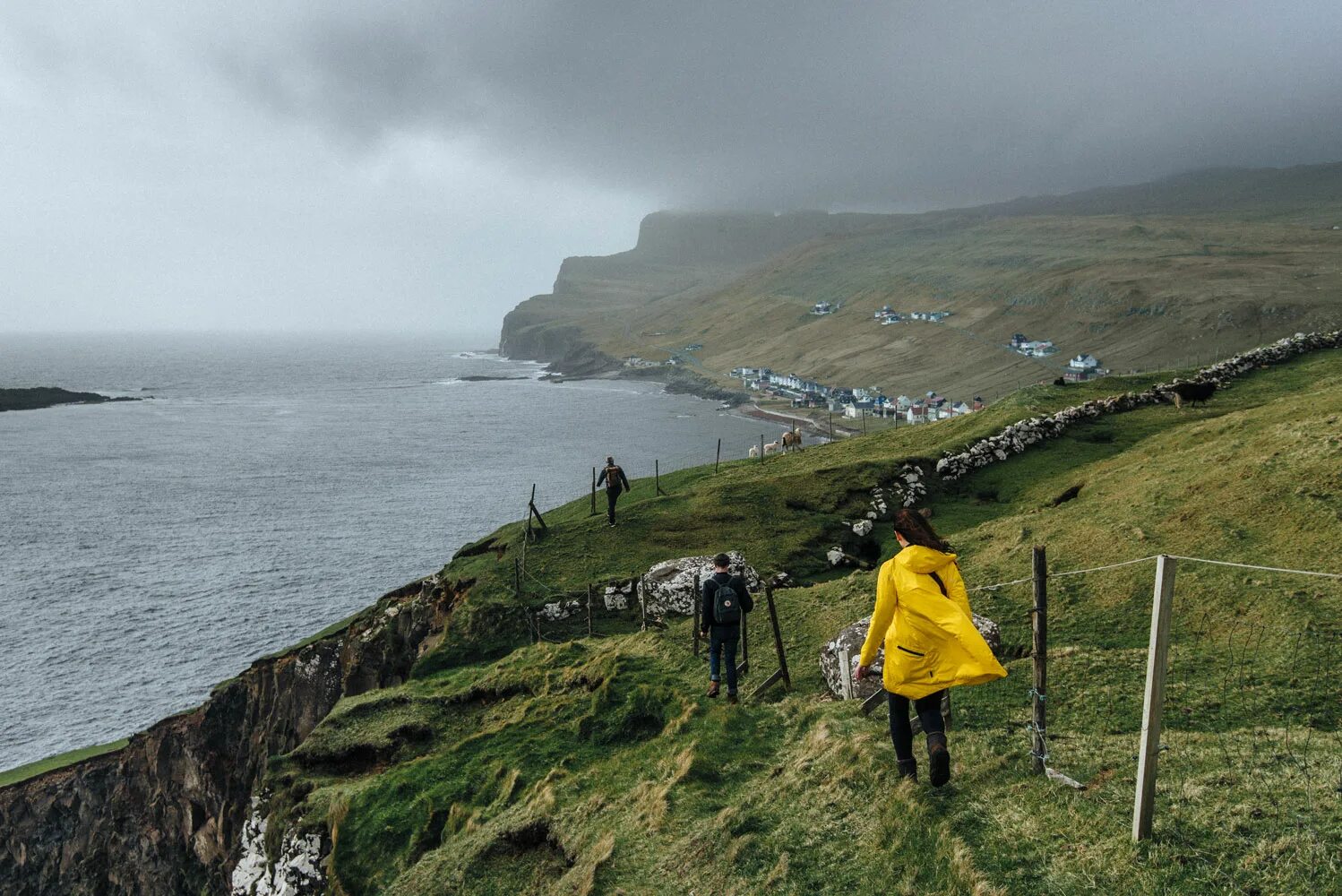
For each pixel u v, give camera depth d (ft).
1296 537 58.03
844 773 33.37
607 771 45.68
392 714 69.36
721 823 34.01
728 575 51.01
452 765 55.98
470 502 436.35
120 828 146.51
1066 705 38.88
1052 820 25.55
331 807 56.59
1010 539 75.31
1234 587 52.95
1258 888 20.01
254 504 437.99
